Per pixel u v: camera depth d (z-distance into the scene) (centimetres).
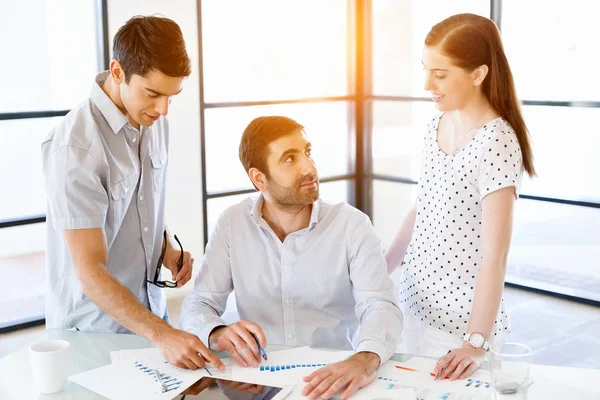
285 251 208
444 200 210
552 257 514
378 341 182
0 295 496
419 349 222
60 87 507
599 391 165
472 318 192
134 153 209
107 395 168
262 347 184
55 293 213
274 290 212
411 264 222
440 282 212
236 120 526
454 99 204
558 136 485
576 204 472
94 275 190
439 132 217
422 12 531
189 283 493
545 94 492
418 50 537
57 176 194
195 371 178
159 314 231
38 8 514
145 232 218
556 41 483
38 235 559
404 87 551
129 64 189
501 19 489
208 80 517
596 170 474
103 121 203
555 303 462
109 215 206
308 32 557
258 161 198
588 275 491
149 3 458
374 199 586
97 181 195
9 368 185
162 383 171
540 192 502
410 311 224
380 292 202
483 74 201
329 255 207
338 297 211
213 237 214
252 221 211
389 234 578
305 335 212
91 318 211
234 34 524
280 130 196
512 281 491
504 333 215
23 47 519
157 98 194
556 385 168
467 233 207
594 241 498
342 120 582
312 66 562
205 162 494
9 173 538
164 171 226
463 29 200
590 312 446
